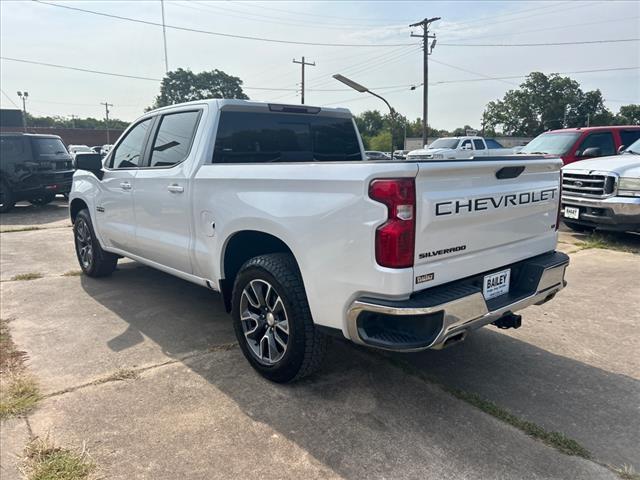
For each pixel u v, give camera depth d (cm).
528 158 308
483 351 374
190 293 518
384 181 241
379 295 250
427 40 3089
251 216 311
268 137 414
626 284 539
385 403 300
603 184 731
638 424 279
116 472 239
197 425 277
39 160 1201
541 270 317
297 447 258
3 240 833
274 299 317
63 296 507
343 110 471
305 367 303
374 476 237
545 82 7956
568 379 331
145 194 427
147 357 363
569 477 235
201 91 7019
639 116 8350
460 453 253
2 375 333
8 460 248
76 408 294
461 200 264
